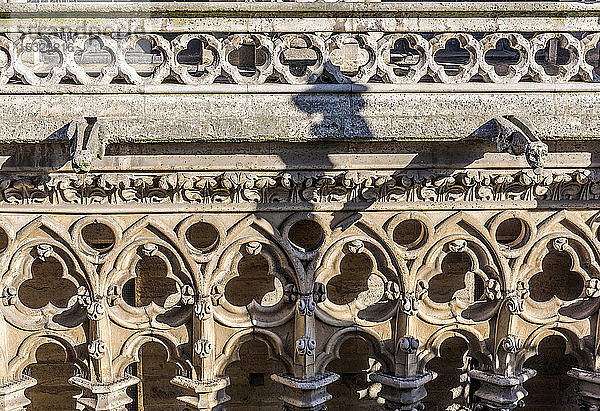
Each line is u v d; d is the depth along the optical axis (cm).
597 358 1057
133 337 1014
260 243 1001
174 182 971
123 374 1030
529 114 965
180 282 1002
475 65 967
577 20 959
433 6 944
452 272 1215
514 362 1051
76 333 1010
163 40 941
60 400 1202
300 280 1006
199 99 950
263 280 1180
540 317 1048
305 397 1027
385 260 1017
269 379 1219
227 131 930
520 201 1018
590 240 1034
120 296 1004
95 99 943
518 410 1286
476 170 998
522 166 996
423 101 962
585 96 979
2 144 942
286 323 1027
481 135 945
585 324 1055
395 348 1041
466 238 1019
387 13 944
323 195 998
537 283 1223
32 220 981
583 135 959
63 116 936
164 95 948
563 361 1270
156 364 1224
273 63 952
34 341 1009
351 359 1214
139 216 988
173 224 991
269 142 963
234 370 1211
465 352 1253
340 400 1225
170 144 950
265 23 939
